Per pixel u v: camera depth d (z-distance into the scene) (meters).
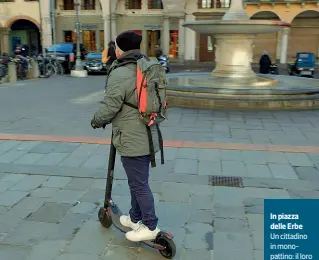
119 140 3.01
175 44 33.72
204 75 13.31
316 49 32.59
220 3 32.16
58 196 4.32
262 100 9.30
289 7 30.70
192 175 4.96
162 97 3.00
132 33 2.95
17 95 12.16
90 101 10.98
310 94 9.77
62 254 3.20
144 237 3.15
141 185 3.10
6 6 34.41
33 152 5.91
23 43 36.53
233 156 5.75
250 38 11.13
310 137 6.95
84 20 34.38
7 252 3.22
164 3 32.25
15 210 3.97
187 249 3.27
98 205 4.11
